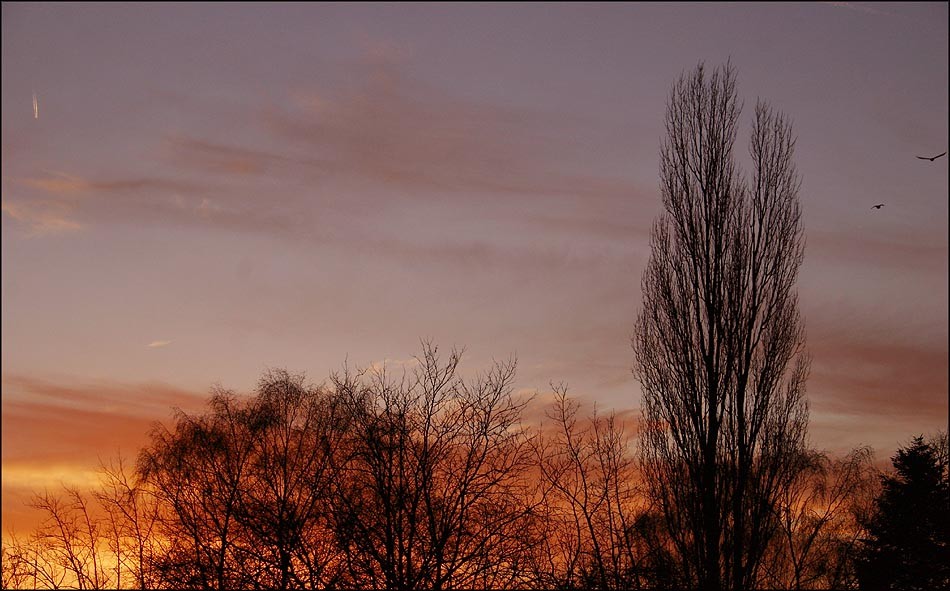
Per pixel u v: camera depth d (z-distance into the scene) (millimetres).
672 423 22844
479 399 21406
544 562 20250
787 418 22859
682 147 25125
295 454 21812
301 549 20031
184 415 22453
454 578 19750
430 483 20453
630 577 20266
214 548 20672
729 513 22125
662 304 23969
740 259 23781
